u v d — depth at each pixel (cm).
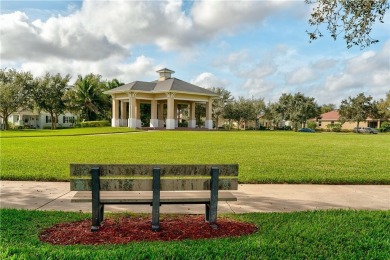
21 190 682
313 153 1520
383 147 1958
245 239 389
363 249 362
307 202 615
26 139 2370
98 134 3269
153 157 1273
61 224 448
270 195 667
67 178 790
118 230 420
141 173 417
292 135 3628
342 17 651
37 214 493
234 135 3284
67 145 1834
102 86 6419
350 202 620
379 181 816
